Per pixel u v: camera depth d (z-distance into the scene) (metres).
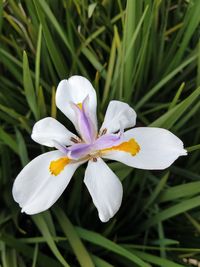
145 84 0.28
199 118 0.27
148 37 0.26
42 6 0.25
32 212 0.20
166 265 0.22
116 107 0.21
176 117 0.23
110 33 0.28
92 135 0.21
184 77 0.29
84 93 0.22
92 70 0.29
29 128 0.24
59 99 0.22
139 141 0.21
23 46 0.28
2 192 0.25
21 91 0.26
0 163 0.25
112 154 0.21
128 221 0.26
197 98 0.26
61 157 0.21
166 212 0.24
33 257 0.23
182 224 0.27
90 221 0.26
